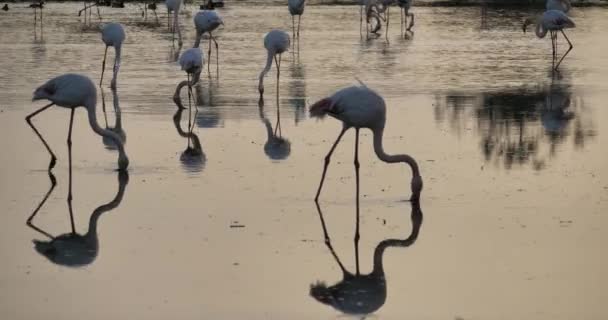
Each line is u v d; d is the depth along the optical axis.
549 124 20.22
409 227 13.30
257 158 17.20
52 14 43.16
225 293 10.94
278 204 14.34
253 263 11.90
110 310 10.43
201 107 22.42
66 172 16.28
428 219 13.66
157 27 39.12
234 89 24.89
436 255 12.21
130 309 10.47
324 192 14.98
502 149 17.91
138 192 15.03
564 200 14.51
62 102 15.28
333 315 10.34
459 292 10.98
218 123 20.50
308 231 13.14
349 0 49.28
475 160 17.03
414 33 37.53
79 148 18.02
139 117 21.17
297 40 34.38
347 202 14.47
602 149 17.88
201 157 17.31
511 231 13.09
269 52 23.81
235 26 38.84
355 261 11.99
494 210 14.03
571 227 13.22
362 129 19.72
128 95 23.94
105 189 15.20
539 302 10.67
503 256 12.13
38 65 28.23
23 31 36.78
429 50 32.28
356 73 27.23
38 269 11.71
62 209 14.16
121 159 16.23
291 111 21.81
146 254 12.22
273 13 43.62
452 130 19.56
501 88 24.72
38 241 12.75
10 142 18.44
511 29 38.62
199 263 11.91
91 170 16.39
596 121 20.53
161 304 10.60
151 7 45.34
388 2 39.03
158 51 32.12
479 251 12.31
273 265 11.83
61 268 11.75
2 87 24.33
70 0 48.50
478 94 23.83
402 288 11.12
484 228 13.23
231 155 17.47
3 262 11.95
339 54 31.22
